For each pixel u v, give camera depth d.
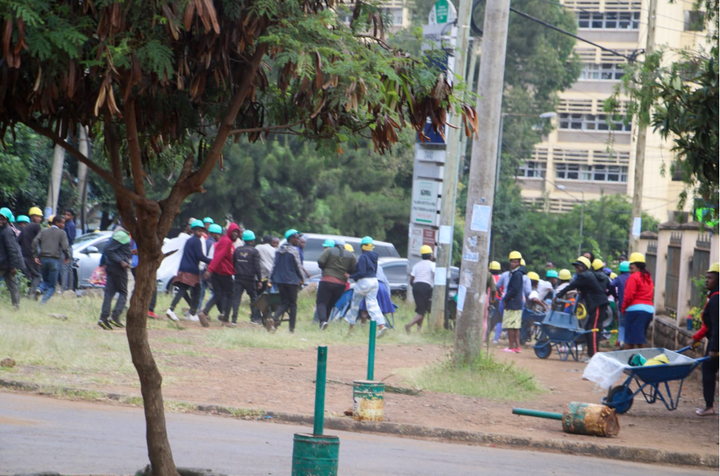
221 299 40.44
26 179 59.22
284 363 29.97
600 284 38.56
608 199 135.12
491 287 44.12
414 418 22.16
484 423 22.19
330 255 40.97
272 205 88.12
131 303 12.04
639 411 25.80
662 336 40.97
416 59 11.68
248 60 11.66
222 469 15.09
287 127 12.48
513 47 119.75
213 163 11.85
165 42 9.95
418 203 50.25
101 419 19.47
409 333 43.53
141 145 13.00
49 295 41.62
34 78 10.00
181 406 21.72
